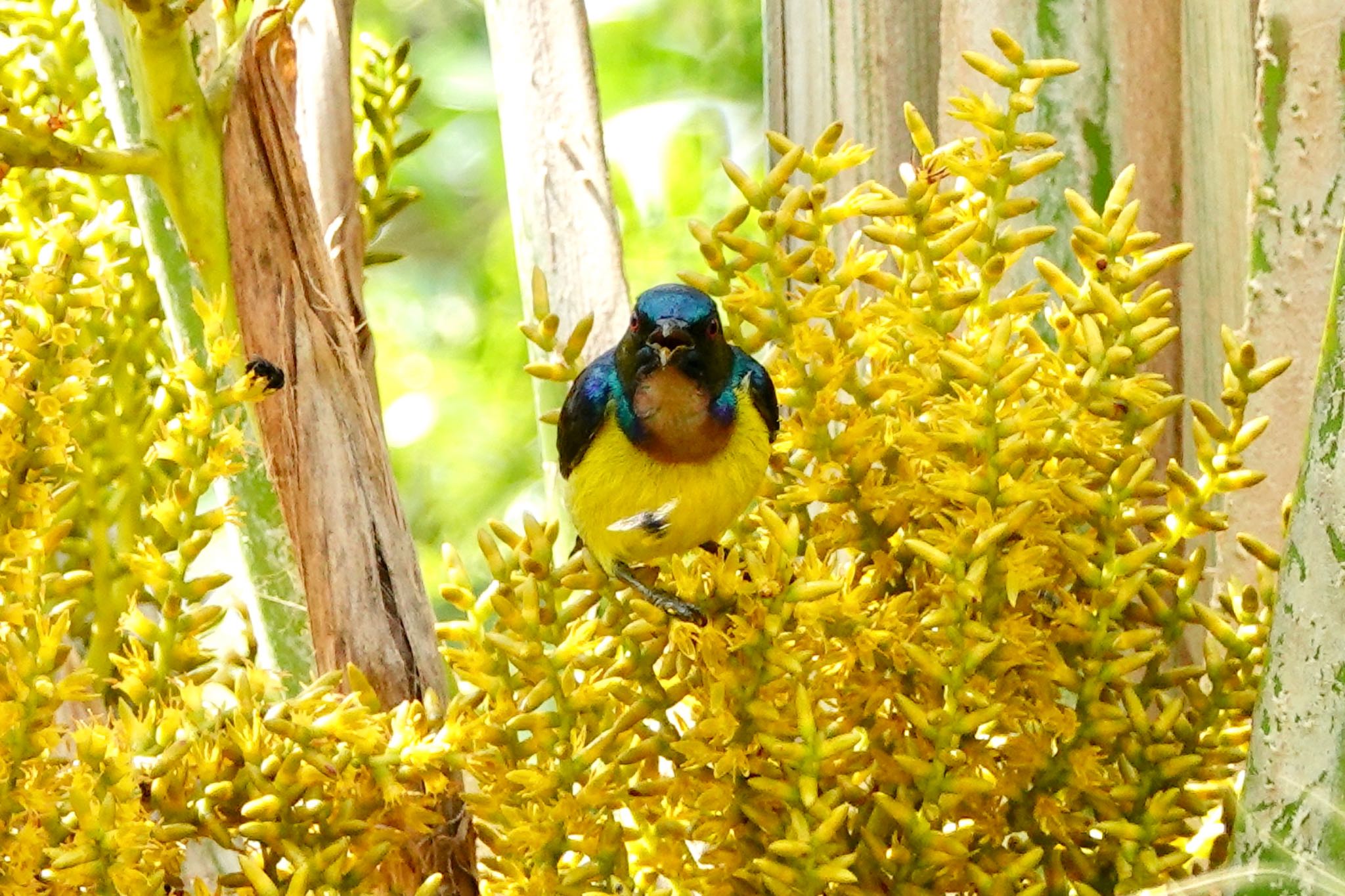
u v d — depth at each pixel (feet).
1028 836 12.94
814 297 13.00
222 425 13.23
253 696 12.92
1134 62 13.29
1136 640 12.92
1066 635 12.92
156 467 13.07
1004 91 13.29
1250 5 13.28
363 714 12.89
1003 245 13.00
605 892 12.91
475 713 12.94
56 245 13.06
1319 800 12.79
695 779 12.92
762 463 13.24
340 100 13.21
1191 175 13.30
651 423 13.21
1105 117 13.29
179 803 12.88
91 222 13.19
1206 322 13.29
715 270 13.04
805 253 13.01
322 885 12.87
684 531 13.24
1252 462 13.17
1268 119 13.14
